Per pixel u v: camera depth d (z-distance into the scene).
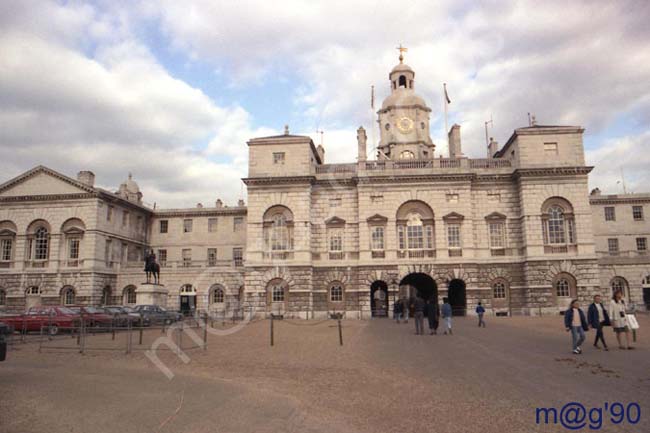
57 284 61.34
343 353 24.16
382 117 78.69
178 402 14.27
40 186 63.44
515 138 56.75
